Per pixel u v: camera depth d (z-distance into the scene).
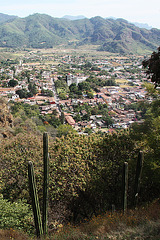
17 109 76.75
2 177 16.61
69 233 10.82
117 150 16.45
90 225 11.35
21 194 16.41
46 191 9.89
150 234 9.55
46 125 63.84
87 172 15.33
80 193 15.99
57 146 16.88
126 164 10.67
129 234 9.72
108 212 12.93
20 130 40.44
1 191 16.03
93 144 17.20
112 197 15.66
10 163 17.36
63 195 15.12
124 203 11.20
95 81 148.38
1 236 10.20
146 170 13.89
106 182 15.76
